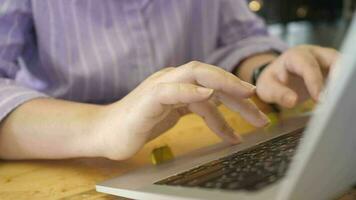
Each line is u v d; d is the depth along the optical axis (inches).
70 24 30.6
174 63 35.5
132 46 32.4
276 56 35.8
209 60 38.2
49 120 20.2
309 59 26.0
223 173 13.6
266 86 27.8
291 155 13.8
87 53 31.3
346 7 78.7
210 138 22.9
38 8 29.7
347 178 11.1
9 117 21.4
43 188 16.8
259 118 19.5
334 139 8.9
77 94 31.9
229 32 40.3
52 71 31.4
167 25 34.9
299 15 87.7
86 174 18.3
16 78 27.9
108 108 18.9
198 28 38.5
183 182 13.6
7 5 27.5
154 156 18.6
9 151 21.2
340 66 7.8
